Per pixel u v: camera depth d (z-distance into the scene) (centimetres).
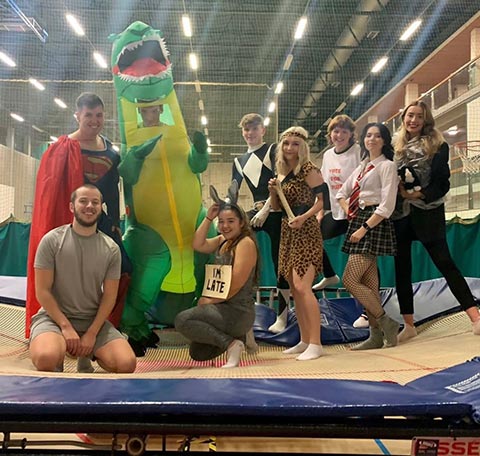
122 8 941
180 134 341
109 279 276
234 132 998
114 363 261
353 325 401
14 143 1370
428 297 418
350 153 397
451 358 266
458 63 1263
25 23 941
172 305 351
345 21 1017
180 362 312
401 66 1339
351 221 343
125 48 332
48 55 1148
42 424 145
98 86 1070
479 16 1027
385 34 1079
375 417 146
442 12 1051
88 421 146
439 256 337
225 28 1008
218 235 356
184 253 341
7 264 609
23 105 1262
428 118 343
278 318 391
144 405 145
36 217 318
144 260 335
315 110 1445
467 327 360
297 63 1224
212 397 151
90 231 274
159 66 333
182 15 966
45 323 266
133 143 336
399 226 353
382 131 333
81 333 275
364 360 279
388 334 332
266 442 196
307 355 296
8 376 182
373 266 336
